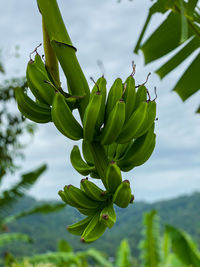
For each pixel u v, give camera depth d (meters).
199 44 1.98
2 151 4.07
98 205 0.91
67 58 0.94
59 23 0.94
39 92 0.97
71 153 1.03
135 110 0.95
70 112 0.91
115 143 1.02
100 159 0.92
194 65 1.97
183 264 4.83
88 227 0.87
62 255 6.38
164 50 2.05
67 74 0.94
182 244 4.81
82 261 7.15
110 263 7.16
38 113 0.98
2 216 5.44
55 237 33.62
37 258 6.14
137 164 0.98
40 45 1.01
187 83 2.02
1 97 3.71
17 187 5.09
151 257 5.65
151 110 0.95
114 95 0.93
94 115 0.88
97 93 0.88
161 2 1.89
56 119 0.91
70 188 0.91
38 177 5.11
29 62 0.97
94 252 7.30
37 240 33.28
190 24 1.70
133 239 35.28
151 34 2.01
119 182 0.87
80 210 0.94
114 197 0.86
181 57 2.04
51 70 1.00
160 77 2.12
